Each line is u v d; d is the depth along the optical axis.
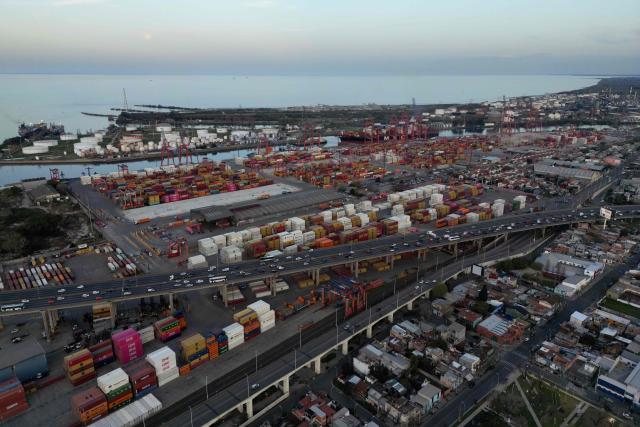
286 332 137.75
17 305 137.62
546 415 108.50
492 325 143.12
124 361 122.94
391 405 108.75
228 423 107.44
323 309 151.88
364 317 145.38
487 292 164.00
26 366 114.44
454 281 179.50
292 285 170.38
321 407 110.38
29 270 189.50
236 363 122.12
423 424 106.31
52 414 104.31
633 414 108.31
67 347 130.12
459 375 120.38
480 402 113.25
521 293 167.12
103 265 194.38
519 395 115.38
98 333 138.12
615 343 133.50
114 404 104.88
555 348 131.75
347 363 129.12
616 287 166.12
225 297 154.12
